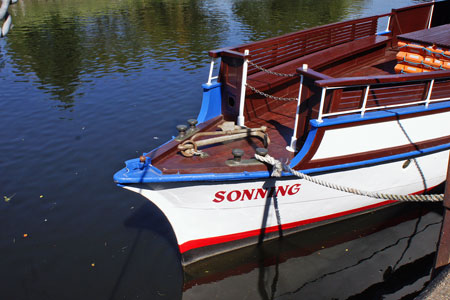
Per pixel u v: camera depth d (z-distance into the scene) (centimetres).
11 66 2169
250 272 716
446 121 760
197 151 665
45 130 1371
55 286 693
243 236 739
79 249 788
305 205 740
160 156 650
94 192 991
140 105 1590
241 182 640
